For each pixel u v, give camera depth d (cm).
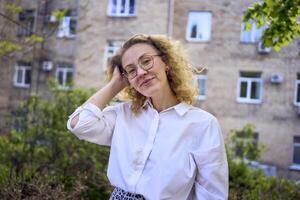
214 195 151
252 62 991
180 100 167
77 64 1096
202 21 1033
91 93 543
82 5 1066
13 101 1134
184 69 170
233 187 502
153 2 1038
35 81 1124
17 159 486
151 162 155
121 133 166
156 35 169
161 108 166
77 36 1096
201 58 1017
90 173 461
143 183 153
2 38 606
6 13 680
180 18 1036
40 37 697
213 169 150
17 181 379
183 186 150
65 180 428
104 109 177
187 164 151
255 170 611
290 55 958
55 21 796
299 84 967
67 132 487
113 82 176
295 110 962
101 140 174
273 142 967
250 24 322
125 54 165
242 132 724
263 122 980
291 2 257
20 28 779
